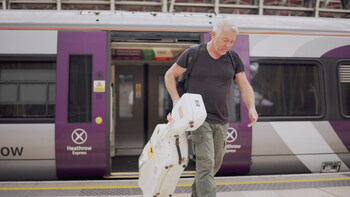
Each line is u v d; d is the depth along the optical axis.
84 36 4.25
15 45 4.18
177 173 2.25
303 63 4.64
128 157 6.23
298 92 4.64
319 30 4.71
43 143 4.13
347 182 3.94
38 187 3.73
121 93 7.18
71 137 4.14
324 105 4.64
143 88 7.23
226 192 3.51
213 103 2.43
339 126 4.65
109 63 4.27
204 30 4.44
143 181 2.60
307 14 12.30
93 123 4.18
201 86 2.44
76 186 3.77
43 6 10.73
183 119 2.04
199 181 2.37
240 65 2.59
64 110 4.16
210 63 2.44
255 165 4.44
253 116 2.47
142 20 4.40
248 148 4.39
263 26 4.58
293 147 4.51
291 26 4.66
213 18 4.62
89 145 4.16
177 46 4.73
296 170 4.52
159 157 2.27
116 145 7.12
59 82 4.18
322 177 4.23
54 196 3.37
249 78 4.48
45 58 4.20
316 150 4.57
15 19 4.24
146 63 7.19
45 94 4.25
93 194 3.45
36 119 4.15
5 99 4.22
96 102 4.20
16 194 3.44
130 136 7.18
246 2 11.98
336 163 4.61
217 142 2.52
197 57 2.45
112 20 4.35
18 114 4.21
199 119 2.03
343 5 12.43
